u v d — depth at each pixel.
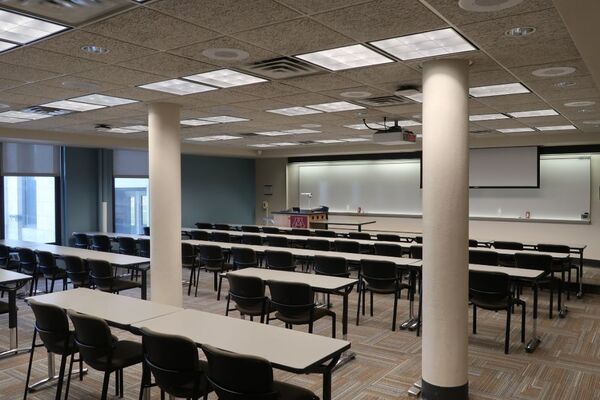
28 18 2.95
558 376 4.27
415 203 13.12
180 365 2.74
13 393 3.89
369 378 4.23
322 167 14.68
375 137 7.12
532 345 4.93
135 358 3.32
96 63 4.01
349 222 14.19
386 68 4.17
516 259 6.34
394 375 4.30
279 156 14.07
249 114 7.00
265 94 5.44
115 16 2.89
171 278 6.00
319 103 6.05
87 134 9.50
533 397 3.85
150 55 3.77
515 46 3.47
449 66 3.74
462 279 3.68
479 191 11.95
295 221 12.06
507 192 11.60
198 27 3.09
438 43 3.39
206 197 14.14
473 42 3.36
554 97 5.62
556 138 9.96
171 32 3.20
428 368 3.73
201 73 4.40
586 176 10.69
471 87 5.04
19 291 7.75
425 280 3.75
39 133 8.82
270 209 15.42
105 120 7.50
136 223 11.88
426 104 3.79
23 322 5.94
